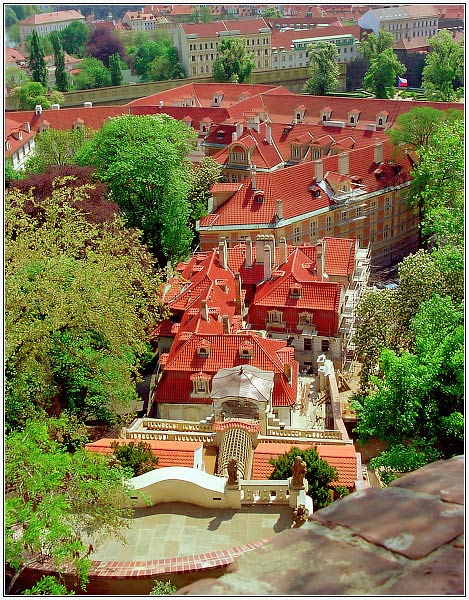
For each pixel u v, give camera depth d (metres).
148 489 35.94
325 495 38.62
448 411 47.34
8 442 32.47
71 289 49.94
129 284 60.41
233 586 7.00
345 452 42.69
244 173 130.75
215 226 105.06
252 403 52.28
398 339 69.94
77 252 60.12
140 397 72.31
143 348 59.31
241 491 35.97
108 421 56.78
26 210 80.62
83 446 47.19
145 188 95.94
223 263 83.38
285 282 78.69
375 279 112.19
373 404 47.53
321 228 109.88
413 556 7.17
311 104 152.88
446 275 70.12
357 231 114.88
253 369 57.28
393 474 45.16
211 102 172.88
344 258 84.88
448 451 47.06
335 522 7.78
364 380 69.12
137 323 61.34
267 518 35.19
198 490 35.81
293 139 137.38
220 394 53.19
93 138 103.56
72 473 34.50
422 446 45.16
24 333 45.88
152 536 34.19
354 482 40.47
